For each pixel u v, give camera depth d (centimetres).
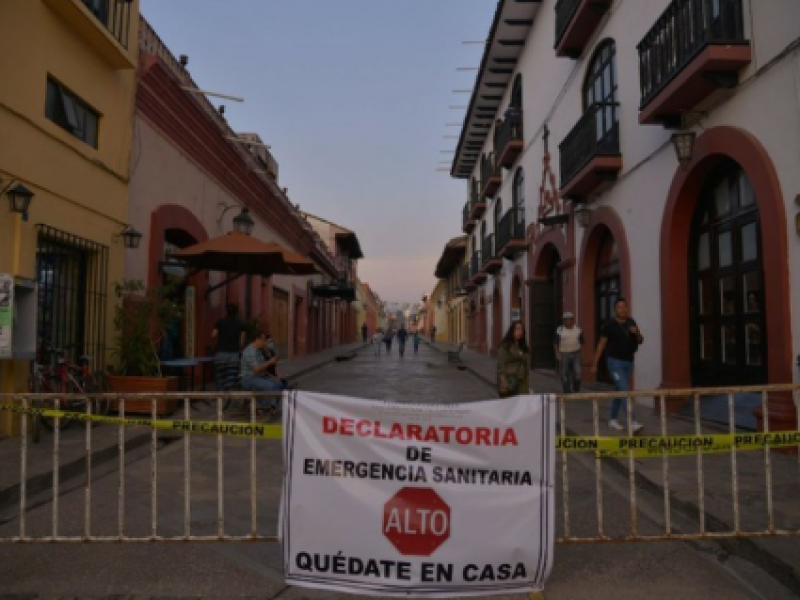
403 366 2469
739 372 848
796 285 680
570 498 598
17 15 766
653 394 410
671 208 955
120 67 1005
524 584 360
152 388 934
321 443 367
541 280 1894
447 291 5750
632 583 399
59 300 891
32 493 579
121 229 1022
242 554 447
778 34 702
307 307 3130
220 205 1552
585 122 1249
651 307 1040
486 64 2173
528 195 1966
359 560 359
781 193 700
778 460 663
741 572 416
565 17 1391
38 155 806
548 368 1902
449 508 360
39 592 383
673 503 551
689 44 815
